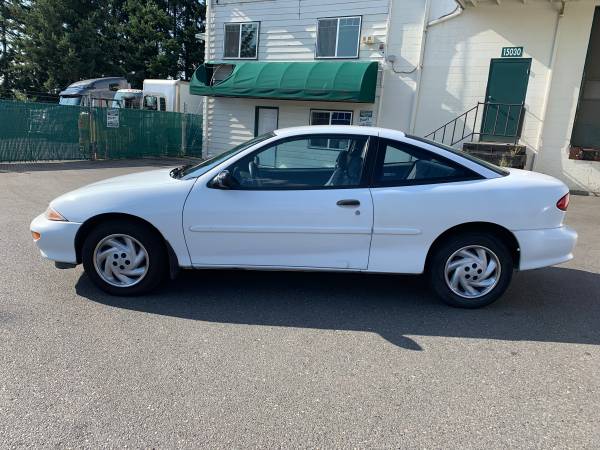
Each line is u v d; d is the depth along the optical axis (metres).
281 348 3.41
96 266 4.21
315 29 15.19
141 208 4.06
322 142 4.19
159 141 19.77
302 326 3.80
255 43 16.31
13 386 2.82
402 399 2.82
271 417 2.61
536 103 12.62
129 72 34.41
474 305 4.23
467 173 4.16
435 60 13.54
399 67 14.01
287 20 15.61
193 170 4.36
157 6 34.62
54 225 4.17
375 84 13.78
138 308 4.04
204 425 2.53
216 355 3.28
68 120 15.88
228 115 17.23
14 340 3.39
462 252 4.17
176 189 4.12
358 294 4.57
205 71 16.48
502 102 12.98
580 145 12.54
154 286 4.26
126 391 2.81
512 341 3.64
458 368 3.20
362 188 4.09
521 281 5.10
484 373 3.15
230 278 4.93
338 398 2.81
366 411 2.69
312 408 2.71
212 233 4.11
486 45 12.91
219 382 2.94
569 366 3.27
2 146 14.15
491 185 4.08
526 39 12.46
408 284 4.90
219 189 4.11
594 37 12.00
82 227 4.15
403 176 4.13
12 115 14.24
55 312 3.89
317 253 4.13
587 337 3.74
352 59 14.75
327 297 4.47
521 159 12.02
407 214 4.04
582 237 7.24
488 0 12.35
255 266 4.19
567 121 12.38
